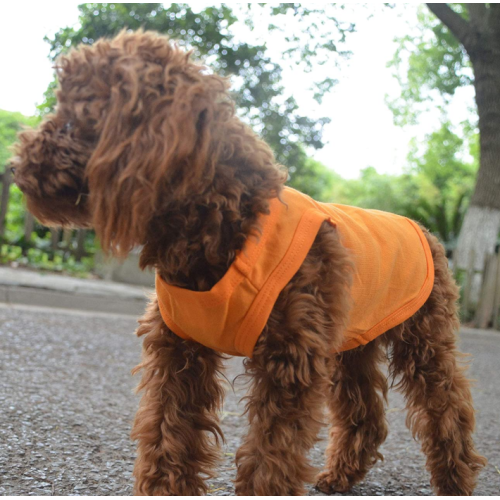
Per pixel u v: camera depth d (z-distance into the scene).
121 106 0.47
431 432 0.75
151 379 0.60
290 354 0.53
